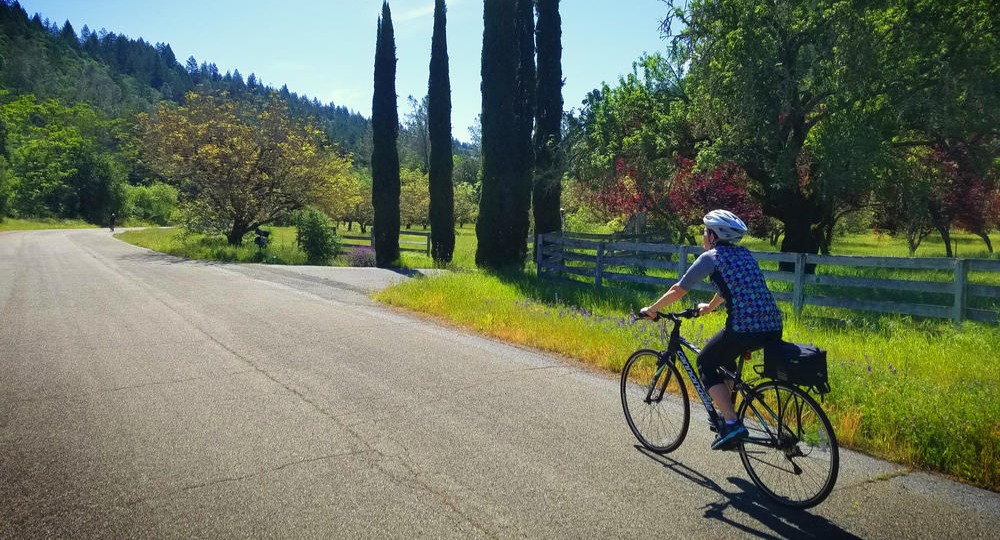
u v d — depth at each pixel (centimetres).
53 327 891
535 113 2178
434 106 2261
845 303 957
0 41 15075
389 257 2336
